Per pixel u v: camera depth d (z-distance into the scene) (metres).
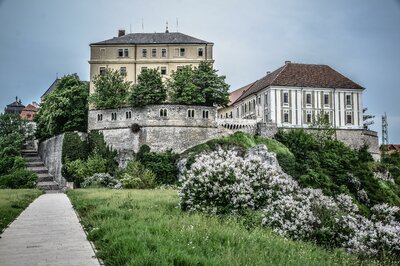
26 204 27.39
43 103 87.62
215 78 72.75
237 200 20.75
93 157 69.62
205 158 23.30
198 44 83.19
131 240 11.26
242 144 70.25
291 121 85.62
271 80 88.00
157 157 67.31
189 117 70.88
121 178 61.69
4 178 65.75
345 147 77.06
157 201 25.14
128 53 83.19
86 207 22.73
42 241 13.41
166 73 82.75
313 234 17.69
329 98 87.88
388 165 90.56
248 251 11.53
